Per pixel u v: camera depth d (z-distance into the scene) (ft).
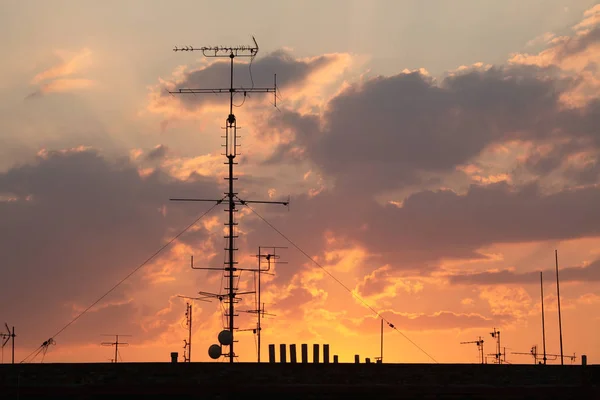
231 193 208.54
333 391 164.76
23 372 161.79
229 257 205.87
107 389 161.99
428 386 166.30
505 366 168.35
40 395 161.27
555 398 167.53
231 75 214.48
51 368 162.30
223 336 187.83
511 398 167.02
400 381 166.40
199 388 163.02
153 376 163.02
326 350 174.60
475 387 166.61
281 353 173.78
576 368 168.96
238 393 163.22
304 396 164.35
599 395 167.73
